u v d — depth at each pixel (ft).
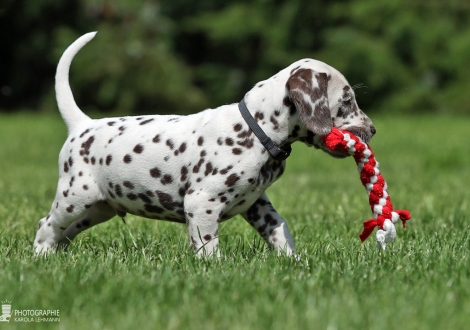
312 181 63.00
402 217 29.22
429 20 172.35
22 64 174.70
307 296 22.56
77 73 166.61
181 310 21.39
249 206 29.07
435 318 20.39
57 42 168.86
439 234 34.14
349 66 166.81
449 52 169.89
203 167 27.96
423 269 26.09
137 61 168.86
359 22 171.83
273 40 174.60
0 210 42.68
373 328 19.71
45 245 31.50
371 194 28.50
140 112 173.27
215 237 27.99
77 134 30.99
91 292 23.00
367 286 24.04
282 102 27.68
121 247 31.32
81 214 30.60
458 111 165.48
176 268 26.61
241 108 28.19
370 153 28.19
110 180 29.84
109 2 171.22
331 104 28.22
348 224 37.73
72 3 171.32
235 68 184.44
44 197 49.85
